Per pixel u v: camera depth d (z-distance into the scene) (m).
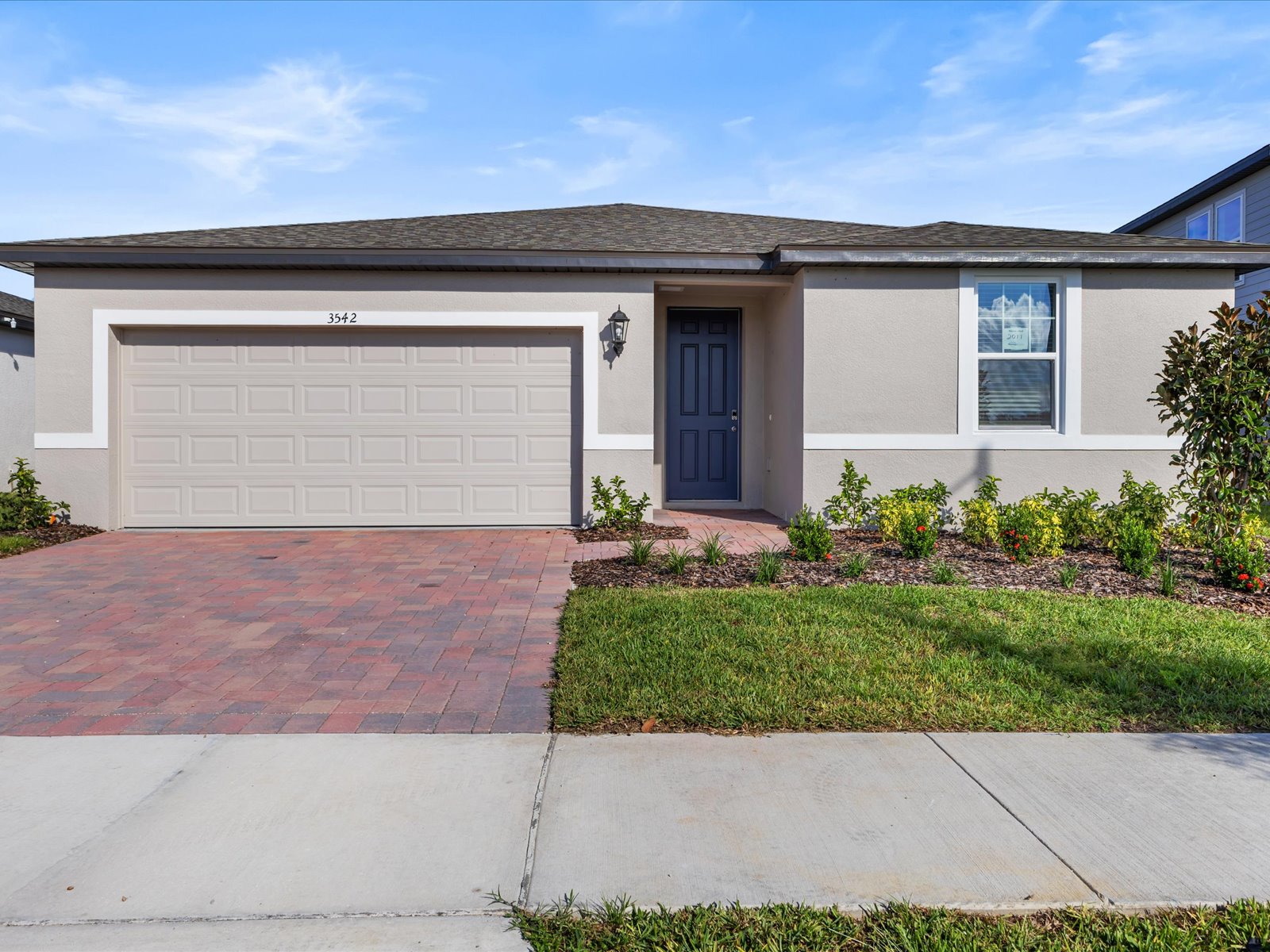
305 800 3.36
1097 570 7.64
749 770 3.64
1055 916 2.60
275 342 10.15
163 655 5.29
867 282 9.96
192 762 3.71
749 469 11.98
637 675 4.75
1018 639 5.39
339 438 10.21
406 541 9.40
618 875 2.82
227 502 10.16
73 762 3.72
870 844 3.01
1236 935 2.47
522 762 3.72
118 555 8.55
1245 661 4.98
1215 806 3.29
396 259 9.74
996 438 10.05
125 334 10.08
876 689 4.52
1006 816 3.21
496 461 10.32
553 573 7.71
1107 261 9.77
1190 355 8.07
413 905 2.65
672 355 11.92
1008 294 10.14
